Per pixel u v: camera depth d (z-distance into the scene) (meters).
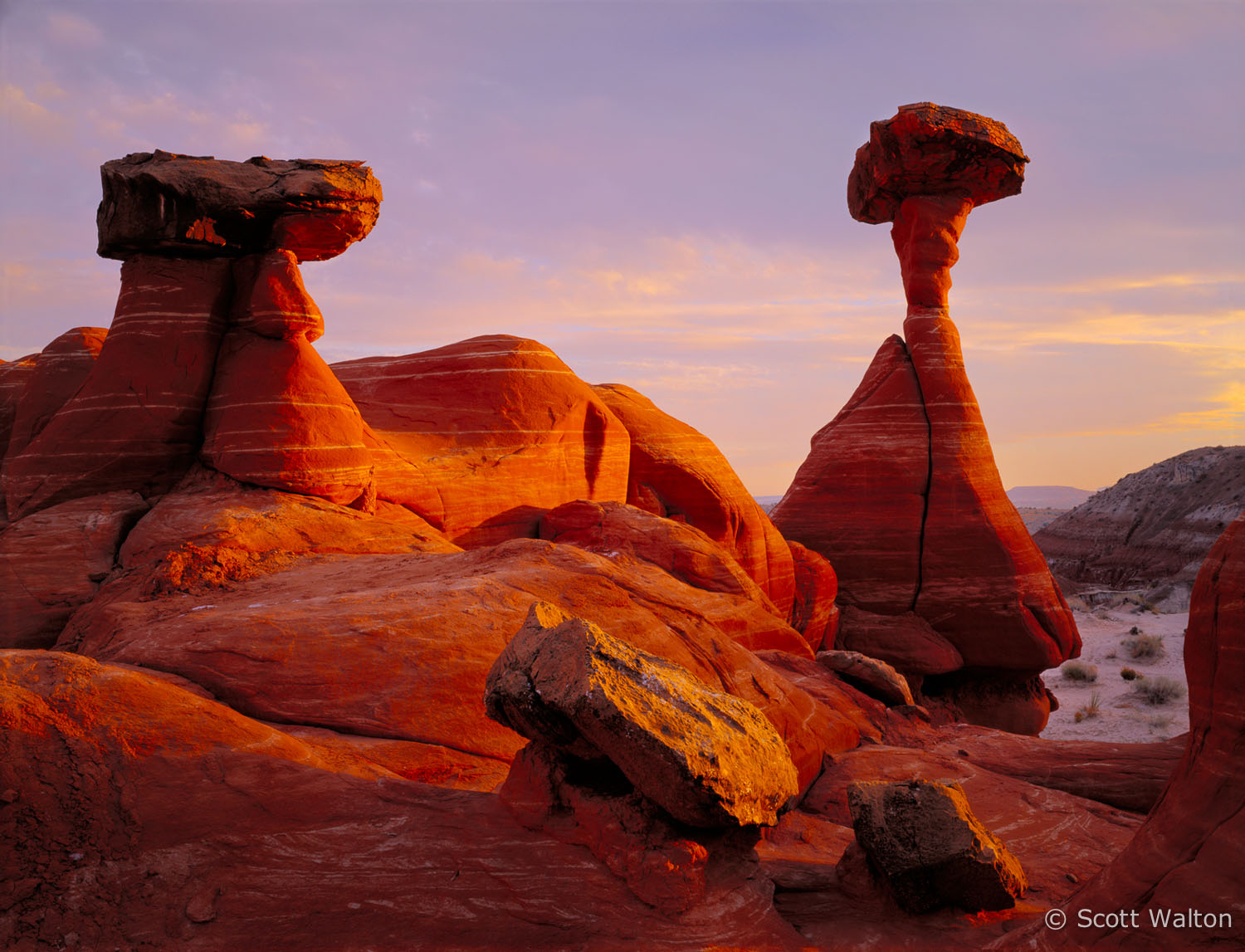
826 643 22.64
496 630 8.27
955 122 23.06
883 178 24.70
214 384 14.24
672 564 15.23
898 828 4.89
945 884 4.79
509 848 4.80
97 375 13.82
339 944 4.14
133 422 13.52
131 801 4.76
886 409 24.36
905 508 23.45
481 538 17.89
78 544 12.37
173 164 14.01
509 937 4.25
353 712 7.16
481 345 20.64
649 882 4.49
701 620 10.23
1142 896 4.01
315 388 14.16
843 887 5.04
